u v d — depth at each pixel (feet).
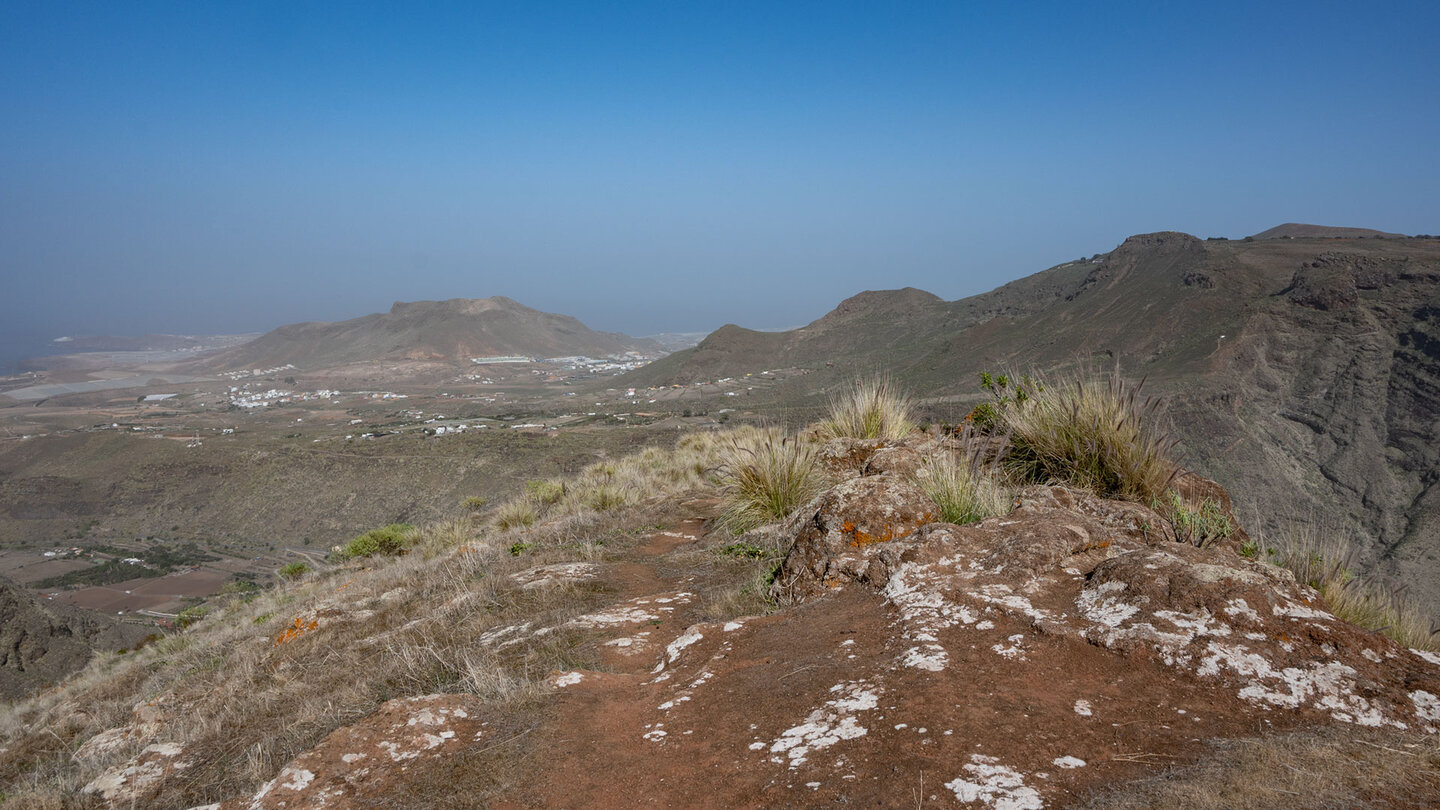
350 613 26.50
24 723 29.27
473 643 17.95
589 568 24.35
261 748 14.02
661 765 9.63
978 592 12.53
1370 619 16.03
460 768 10.25
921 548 14.73
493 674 13.93
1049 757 7.97
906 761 8.27
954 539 14.90
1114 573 11.79
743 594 18.43
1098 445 21.84
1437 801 6.27
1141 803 6.70
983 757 8.06
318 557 286.05
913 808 7.37
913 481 21.18
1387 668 8.86
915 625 12.00
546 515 47.70
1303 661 9.13
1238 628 9.87
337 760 10.87
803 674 11.48
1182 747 7.92
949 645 11.12
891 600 13.56
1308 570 17.28
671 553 26.25
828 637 12.94
